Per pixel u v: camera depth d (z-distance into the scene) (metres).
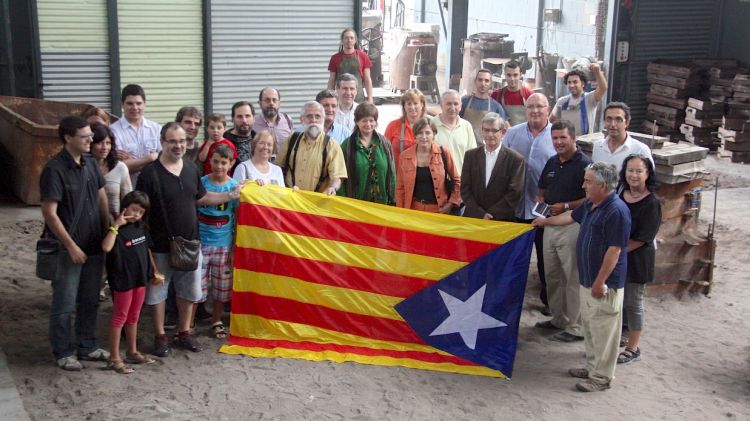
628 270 7.68
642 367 7.77
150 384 7.04
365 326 7.88
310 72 15.26
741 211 12.80
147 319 8.41
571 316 8.22
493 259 7.84
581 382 7.36
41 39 13.41
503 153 8.43
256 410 6.70
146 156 8.15
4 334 7.91
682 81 16.61
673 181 8.98
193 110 8.41
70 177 6.86
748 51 17.19
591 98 10.44
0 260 9.88
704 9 17.56
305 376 7.29
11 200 12.24
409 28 22.92
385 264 7.88
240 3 14.46
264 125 9.31
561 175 8.16
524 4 22.95
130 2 13.80
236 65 14.72
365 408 6.80
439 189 8.54
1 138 12.82
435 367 7.55
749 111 15.85
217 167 7.68
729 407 7.08
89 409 6.59
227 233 7.85
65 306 7.12
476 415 6.79
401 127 9.17
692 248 9.43
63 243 6.83
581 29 20.52
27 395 6.77
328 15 15.13
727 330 8.66
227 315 8.49
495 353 7.67
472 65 20.67
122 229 7.02
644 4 17.09
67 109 12.94
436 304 7.86
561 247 8.09
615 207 6.93
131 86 8.57
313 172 8.34
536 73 20.34
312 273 7.87
